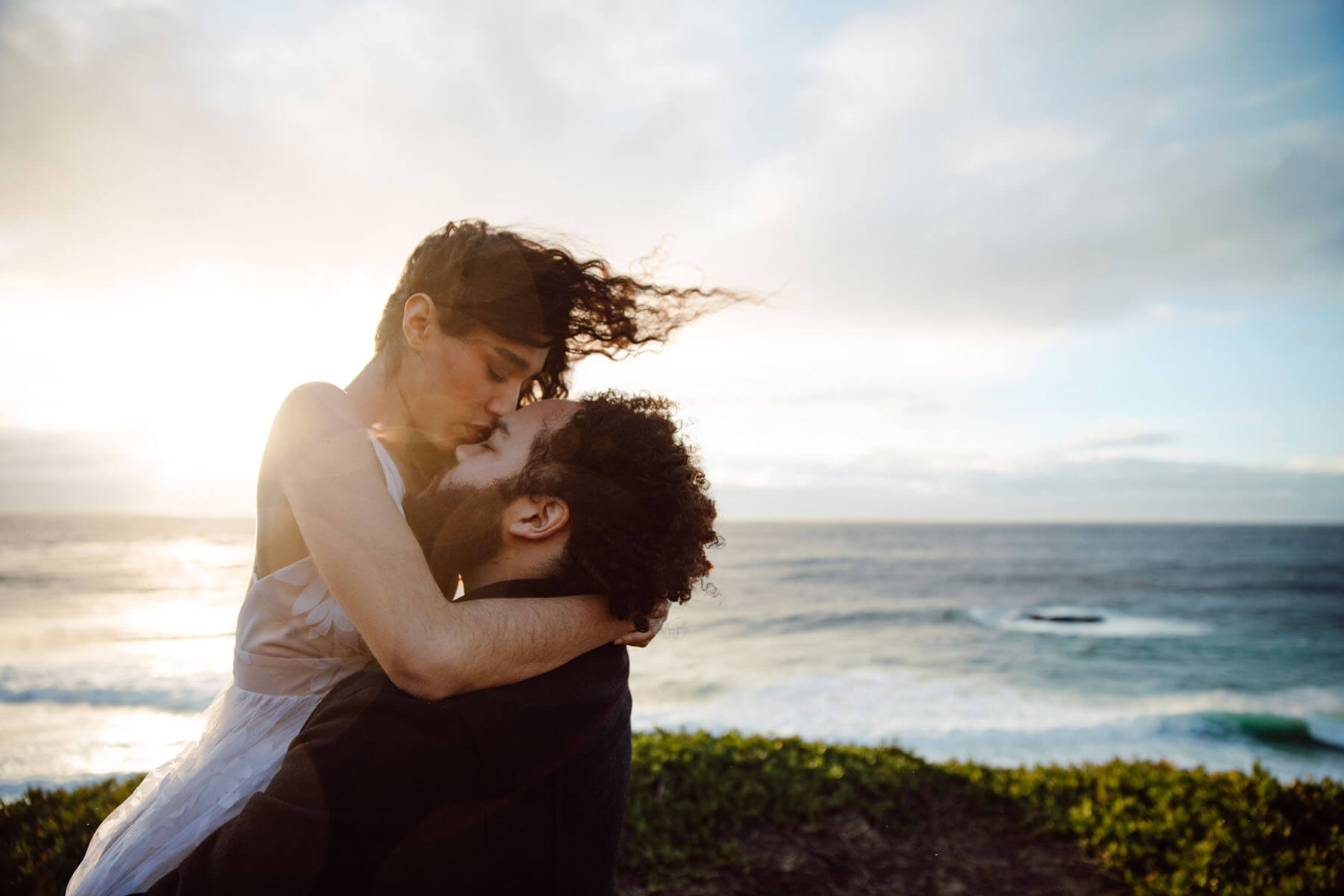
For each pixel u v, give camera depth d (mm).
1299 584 53000
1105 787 5621
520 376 1469
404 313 1465
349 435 1140
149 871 1062
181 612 22656
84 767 7234
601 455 1105
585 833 1003
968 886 4336
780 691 17484
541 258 1474
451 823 891
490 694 953
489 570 1136
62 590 30328
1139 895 4258
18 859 3307
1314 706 16938
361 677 1018
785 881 4281
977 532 147625
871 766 5918
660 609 1227
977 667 21844
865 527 198625
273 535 1264
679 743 5918
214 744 1201
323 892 848
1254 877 4223
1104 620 34844
